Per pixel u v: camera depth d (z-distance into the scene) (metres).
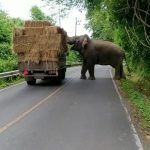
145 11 17.23
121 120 11.84
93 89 21.12
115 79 28.83
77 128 10.59
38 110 13.65
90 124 11.16
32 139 9.28
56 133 9.95
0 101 15.97
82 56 28.77
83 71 28.72
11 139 9.29
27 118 12.08
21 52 22.66
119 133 10.02
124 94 19.06
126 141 9.13
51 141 9.08
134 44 21.27
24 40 22.59
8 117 12.23
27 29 22.59
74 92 19.53
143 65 23.44
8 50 36.03
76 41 28.45
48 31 22.33
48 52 22.42
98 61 29.02
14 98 16.95
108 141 9.11
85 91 20.08
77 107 14.41
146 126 11.10
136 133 10.02
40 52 22.52
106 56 28.97
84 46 28.11
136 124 11.29
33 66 22.75
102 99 16.86
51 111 13.45
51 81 26.20
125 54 30.08
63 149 8.34
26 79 23.19
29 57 22.62
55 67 22.56
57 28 22.39
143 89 23.11
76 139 9.30
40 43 22.45
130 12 18.70
